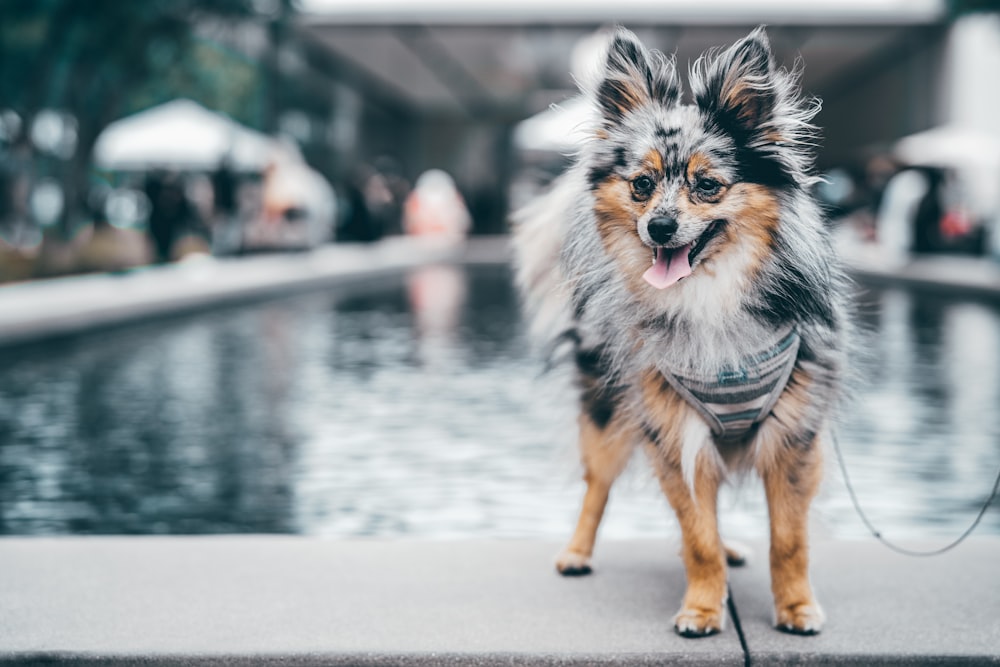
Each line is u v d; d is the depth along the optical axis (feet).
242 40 31.30
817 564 4.98
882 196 26.48
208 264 23.35
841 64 35.63
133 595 4.70
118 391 9.68
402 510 6.26
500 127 50.67
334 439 7.76
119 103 22.41
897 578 4.84
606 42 4.44
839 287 4.54
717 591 4.43
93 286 17.76
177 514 6.23
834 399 4.47
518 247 5.17
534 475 6.84
